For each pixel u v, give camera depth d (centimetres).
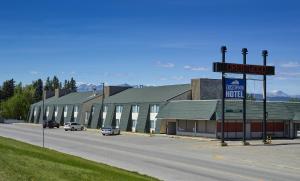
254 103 7662
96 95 11312
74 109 11900
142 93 9894
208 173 3238
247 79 6391
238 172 3353
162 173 3153
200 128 7656
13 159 1967
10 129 9819
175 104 8206
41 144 5709
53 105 13025
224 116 6738
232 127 7412
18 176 1677
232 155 4756
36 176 1736
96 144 5953
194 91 8706
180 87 9094
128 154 4622
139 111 9194
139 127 9069
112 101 10325
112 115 10081
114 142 6397
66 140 6619
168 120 8362
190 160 4166
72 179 1838
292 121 7856
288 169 3656
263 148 5675
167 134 8244
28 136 7362
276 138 7681
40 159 2217
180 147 5725
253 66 6406
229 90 6225
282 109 7819
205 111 7319
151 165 3656
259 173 3338
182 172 3253
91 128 10744
